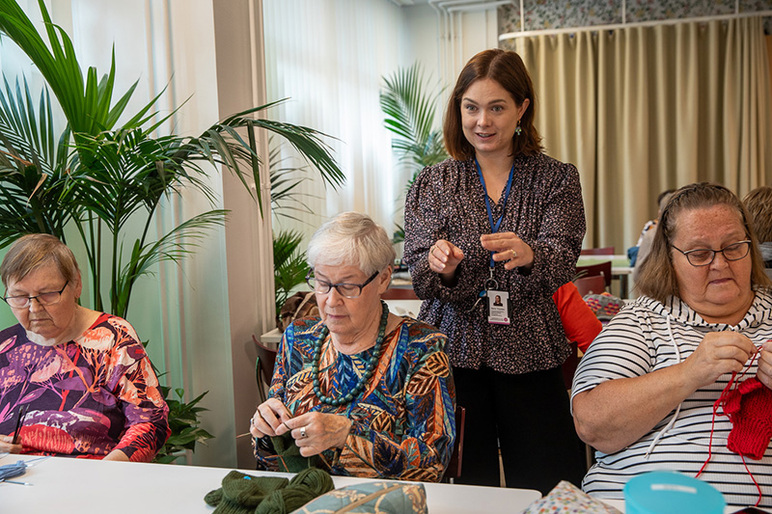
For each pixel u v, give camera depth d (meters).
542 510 0.97
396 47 7.42
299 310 3.07
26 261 1.72
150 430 1.78
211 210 2.82
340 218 1.45
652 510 0.73
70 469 1.44
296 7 5.29
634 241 6.97
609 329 1.54
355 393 1.46
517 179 1.90
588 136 7.02
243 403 2.95
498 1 7.16
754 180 6.72
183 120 2.83
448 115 1.95
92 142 2.14
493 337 1.84
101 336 1.83
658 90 6.89
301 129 2.53
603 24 7.14
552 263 1.75
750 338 1.46
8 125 2.34
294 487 1.17
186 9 2.80
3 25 2.11
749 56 6.67
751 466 1.31
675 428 1.40
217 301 2.85
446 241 1.74
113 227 2.46
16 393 1.81
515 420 1.86
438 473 1.37
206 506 1.23
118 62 2.86
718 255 1.44
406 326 1.51
